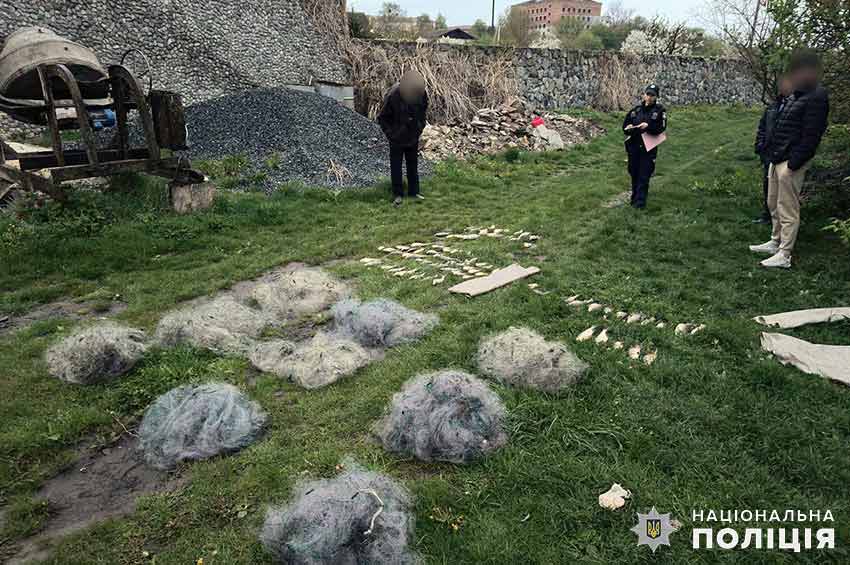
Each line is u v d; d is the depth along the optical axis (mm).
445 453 2967
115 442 3225
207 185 7727
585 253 6102
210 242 6758
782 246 5535
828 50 6461
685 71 24969
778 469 2873
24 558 2426
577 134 16406
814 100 5062
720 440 3094
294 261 6305
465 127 14477
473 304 4848
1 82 6914
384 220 7918
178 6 16094
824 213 6828
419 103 8500
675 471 2844
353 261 6324
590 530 2506
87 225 6664
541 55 20625
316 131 10992
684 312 4648
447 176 10680
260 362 3967
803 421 3219
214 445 3080
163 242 6543
